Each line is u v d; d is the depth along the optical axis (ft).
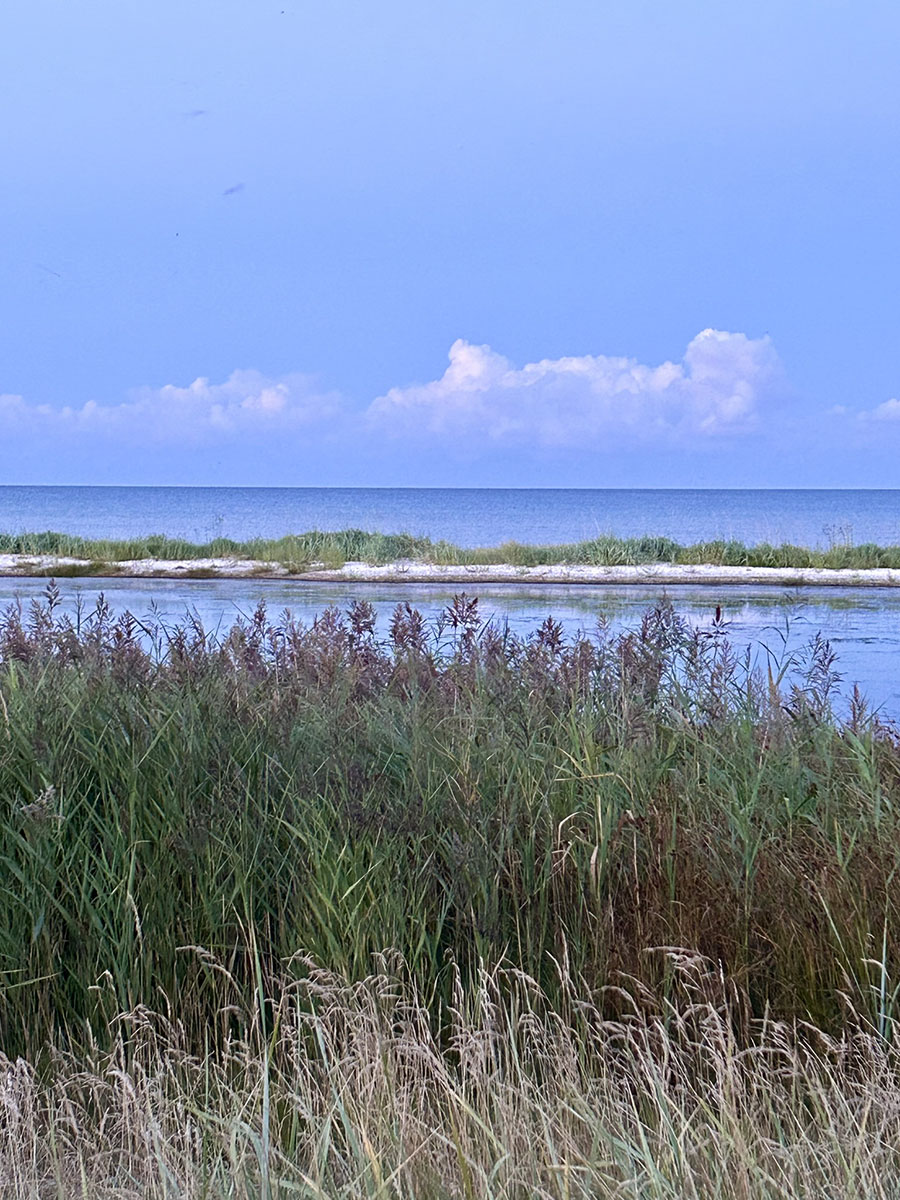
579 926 13.62
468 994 12.92
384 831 14.55
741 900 13.91
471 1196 9.02
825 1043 12.26
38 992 12.94
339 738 16.81
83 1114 11.50
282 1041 12.00
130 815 14.10
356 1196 8.93
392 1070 11.05
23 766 15.35
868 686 36.55
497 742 17.02
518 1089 10.85
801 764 17.20
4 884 13.82
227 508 503.61
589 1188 9.20
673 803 15.60
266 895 14.17
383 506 544.21
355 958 12.65
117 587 76.28
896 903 13.74
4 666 22.24
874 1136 10.04
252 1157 10.05
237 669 21.80
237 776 15.44
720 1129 9.91
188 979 13.30
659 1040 12.32
